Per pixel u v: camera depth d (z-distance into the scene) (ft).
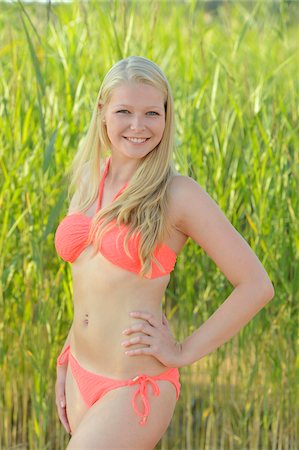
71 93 10.34
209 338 6.63
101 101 6.89
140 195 6.50
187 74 11.73
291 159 10.17
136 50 11.09
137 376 6.54
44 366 10.12
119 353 6.56
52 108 10.15
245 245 6.63
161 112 6.56
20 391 11.03
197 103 10.50
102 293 6.60
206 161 10.16
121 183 6.90
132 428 6.43
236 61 12.57
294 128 10.40
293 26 13.55
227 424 10.70
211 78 11.67
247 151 10.34
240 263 6.57
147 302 6.61
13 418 11.13
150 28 11.86
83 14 10.89
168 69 12.44
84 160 7.19
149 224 6.40
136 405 6.46
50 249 10.21
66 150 10.16
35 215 9.98
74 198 7.34
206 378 11.71
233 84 11.18
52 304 10.07
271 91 11.09
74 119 10.36
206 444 10.76
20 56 10.91
